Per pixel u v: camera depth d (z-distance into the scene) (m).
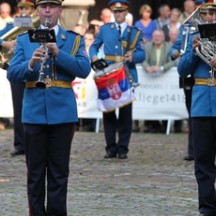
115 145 26.58
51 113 15.99
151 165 25.08
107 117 26.52
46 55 15.72
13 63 16.03
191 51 17.67
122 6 26.61
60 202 16.11
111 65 26.38
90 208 18.81
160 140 30.84
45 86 15.84
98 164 25.22
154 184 21.83
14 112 26.67
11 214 18.11
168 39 35.34
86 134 32.47
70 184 21.73
